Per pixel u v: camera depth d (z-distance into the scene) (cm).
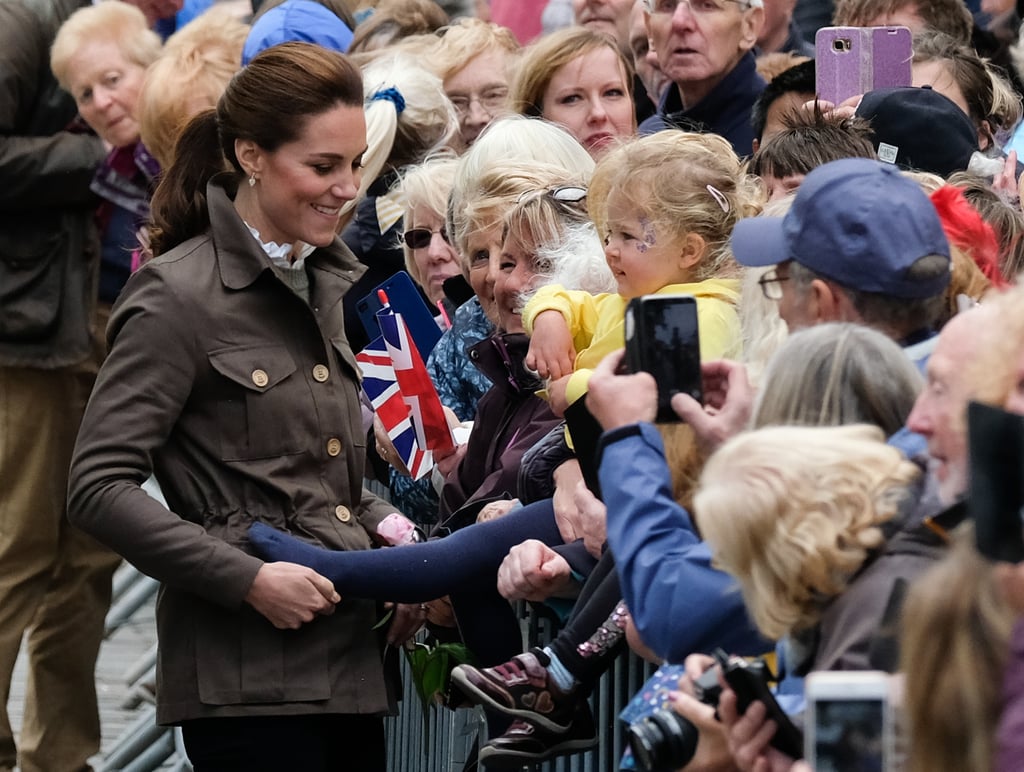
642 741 916
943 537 831
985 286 1163
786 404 955
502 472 1547
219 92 2161
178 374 1491
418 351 1789
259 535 1478
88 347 2392
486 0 3033
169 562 1457
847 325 973
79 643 2434
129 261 2442
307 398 1523
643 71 2372
